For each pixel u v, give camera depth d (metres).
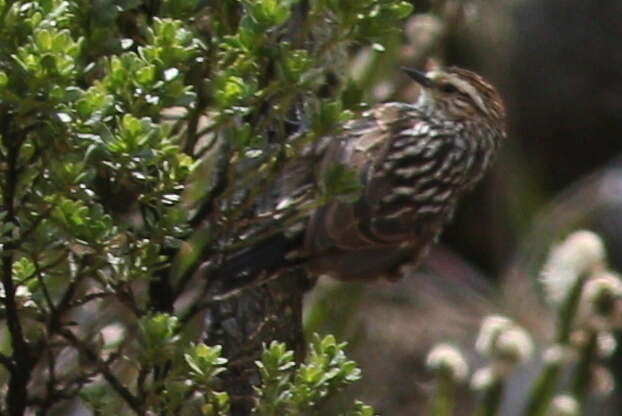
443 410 10.10
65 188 5.92
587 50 23.23
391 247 9.46
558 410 9.85
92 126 5.79
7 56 5.73
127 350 7.57
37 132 5.91
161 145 5.94
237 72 6.28
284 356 6.45
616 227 19.02
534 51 23.02
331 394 6.59
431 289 18.84
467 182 10.60
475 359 16.80
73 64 5.64
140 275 6.27
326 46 6.57
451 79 10.56
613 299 9.77
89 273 6.26
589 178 21.12
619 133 23.20
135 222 6.73
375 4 6.49
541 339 15.08
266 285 8.00
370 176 9.41
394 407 17.05
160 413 6.58
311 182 7.98
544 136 23.36
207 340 7.90
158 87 5.92
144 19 6.66
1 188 6.12
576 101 23.12
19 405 6.59
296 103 7.33
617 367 14.12
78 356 7.41
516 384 12.40
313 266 8.59
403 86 11.12
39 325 6.95
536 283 17.61
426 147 9.90
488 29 21.52
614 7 23.03
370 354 17.31
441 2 11.63
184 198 7.42
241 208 6.69
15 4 5.75
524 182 22.59
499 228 21.16
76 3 6.10
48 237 6.10
